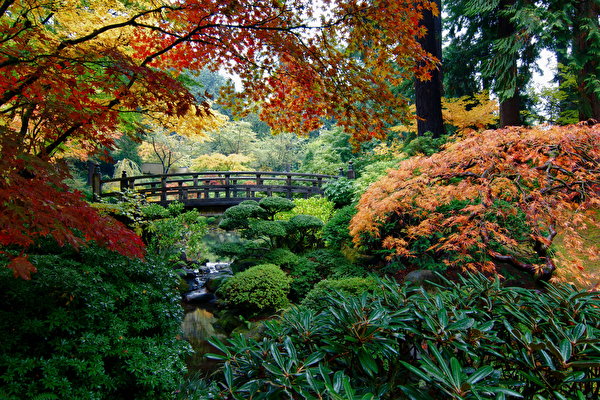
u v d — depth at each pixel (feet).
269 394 3.84
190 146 63.46
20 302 6.59
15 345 6.02
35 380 5.76
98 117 7.80
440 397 3.77
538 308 4.84
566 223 11.17
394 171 14.90
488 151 12.53
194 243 20.74
